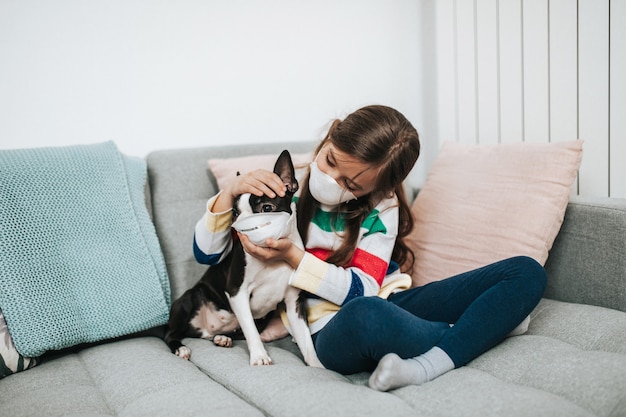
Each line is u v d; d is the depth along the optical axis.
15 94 1.52
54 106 1.57
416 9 2.12
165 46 1.70
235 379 1.00
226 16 1.78
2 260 1.17
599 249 1.29
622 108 1.52
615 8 1.51
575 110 1.64
